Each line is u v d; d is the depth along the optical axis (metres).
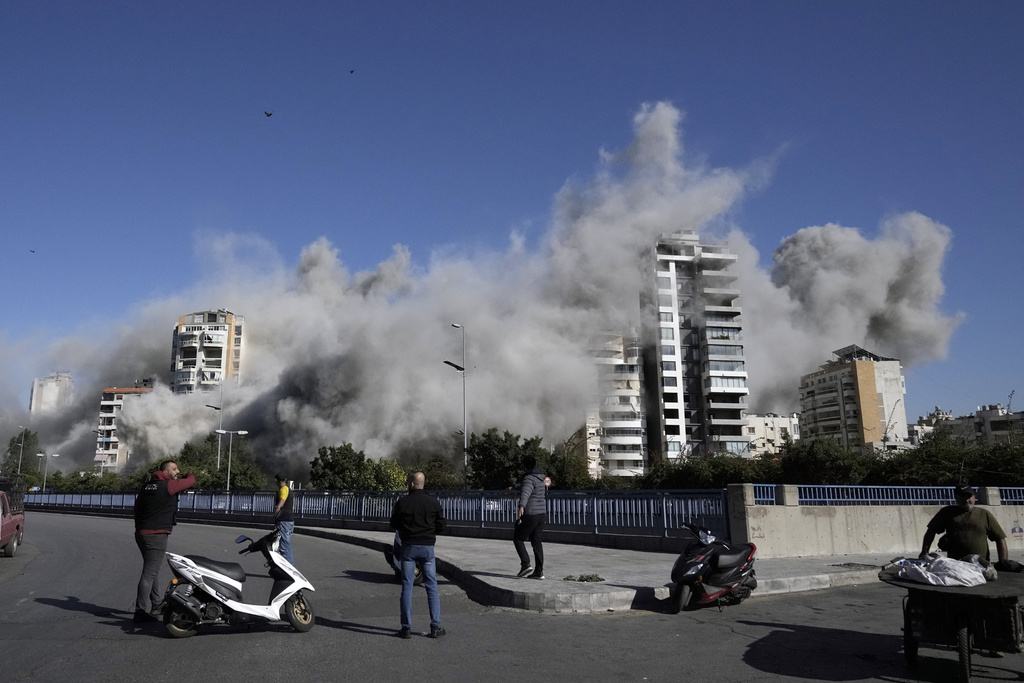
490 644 7.15
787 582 10.55
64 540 20.98
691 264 115.62
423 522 7.52
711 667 6.30
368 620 8.41
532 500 10.68
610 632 7.78
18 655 6.61
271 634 7.54
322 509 28.25
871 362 112.06
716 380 109.31
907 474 27.03
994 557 15.45
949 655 6.74
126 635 7.50
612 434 109.31
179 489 8.63
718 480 34.78
